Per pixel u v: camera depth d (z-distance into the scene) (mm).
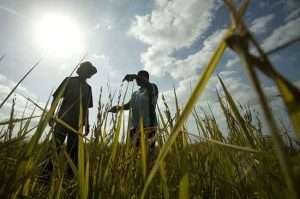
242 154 1032
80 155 1098
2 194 833
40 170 1151
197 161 1416
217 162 1342
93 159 1235
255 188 881
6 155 990
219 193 1198
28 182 1031
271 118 200
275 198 619
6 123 1023
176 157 1129
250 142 829
